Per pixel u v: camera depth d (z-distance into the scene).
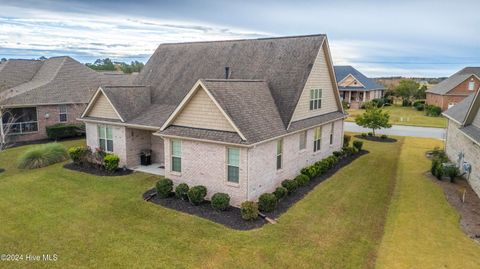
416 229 12.62
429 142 31.42
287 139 17.19
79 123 32.03
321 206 14.81
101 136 21.48
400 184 18.19
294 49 19.78
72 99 31.70
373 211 14.37
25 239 11.62
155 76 23.66
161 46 25.73
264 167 15.29
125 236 11.84
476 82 52.28
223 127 14.65
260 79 19.16
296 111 17.94
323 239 11.74
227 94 15.11
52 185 17.28
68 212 13.88
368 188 17.44
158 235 11.91
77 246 11.16
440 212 14.25
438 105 56.94
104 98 20.64
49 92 30.67
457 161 21.02
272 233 12.08
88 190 16.52
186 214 13.70
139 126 19.11
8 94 28.80
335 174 20.08
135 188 16.80
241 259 10.41
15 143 28.25
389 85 85.31
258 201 14.70
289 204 15.00
